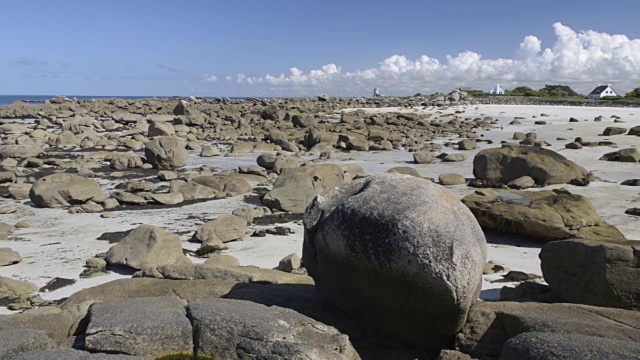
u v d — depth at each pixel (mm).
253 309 7406
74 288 11000
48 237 14664
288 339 6785
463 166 25766
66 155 30609
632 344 5902
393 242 6926
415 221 6898
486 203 14328
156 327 7012
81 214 17141
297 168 18422
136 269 11734
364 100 83562
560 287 9016
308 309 7980
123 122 48812
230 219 14430
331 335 7004
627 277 8312
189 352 6988
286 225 15656
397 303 7238
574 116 49344
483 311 7320
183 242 14000
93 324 7055
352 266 7402
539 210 13523
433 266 6727
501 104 72312
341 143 32812
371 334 7789
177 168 26359
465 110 59844
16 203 18875
